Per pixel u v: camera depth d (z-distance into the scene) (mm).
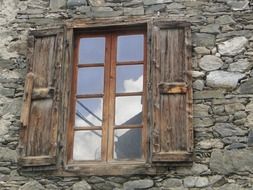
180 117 5027
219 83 5145
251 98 5051
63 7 5660
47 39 5520
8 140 5301
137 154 5102
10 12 5770
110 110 5266
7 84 5504
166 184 4879
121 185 4945
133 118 5215
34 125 5242
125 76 5367
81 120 5293
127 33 5492
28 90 5352
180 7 5453
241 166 4855
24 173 5145
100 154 5164
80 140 5230
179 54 5234
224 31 5316
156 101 5102
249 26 5301
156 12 5469
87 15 5574
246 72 5148
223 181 4832
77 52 5508
